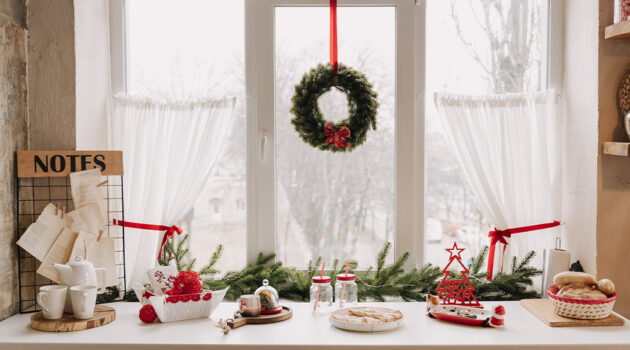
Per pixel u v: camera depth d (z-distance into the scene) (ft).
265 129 7.28
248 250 7.38
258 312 5.78
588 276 5.80
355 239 7.37
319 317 5.95
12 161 6.06
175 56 7.33
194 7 7.32
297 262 7.40
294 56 7.29
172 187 7.07
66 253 6.10
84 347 5.10
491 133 7.02
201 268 7.16
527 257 6.85
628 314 6.30
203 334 5.35
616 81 6.26
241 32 7.32
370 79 7.29
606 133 6.26
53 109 6.36
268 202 7.32
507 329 5.46
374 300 6.77
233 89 7.33
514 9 7.24
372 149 7.31
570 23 6.98
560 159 7.06
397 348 5.04
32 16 6.32
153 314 5.70
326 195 7.36
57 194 6.39
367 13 7.25
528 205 7.00
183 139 7.05
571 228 6.88
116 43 7.27
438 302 5.91
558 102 7.04
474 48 7.25
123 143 7.04
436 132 7.32
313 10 7.27
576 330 5.41
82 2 6.56
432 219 7.38
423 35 7.22
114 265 6.30
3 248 5.87
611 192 6.28
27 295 6.25
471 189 7.08
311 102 6.89
